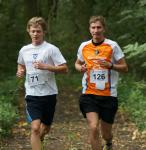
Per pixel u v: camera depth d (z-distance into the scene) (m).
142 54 12.94
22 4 44.00
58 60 13.00
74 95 29.34
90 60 12.75
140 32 18.41
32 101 12.96
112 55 12.76
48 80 12.95
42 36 13.03
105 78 12.64
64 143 16.48
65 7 40.44
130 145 16.00
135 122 18.95
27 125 19.27
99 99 12.69
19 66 13.52
